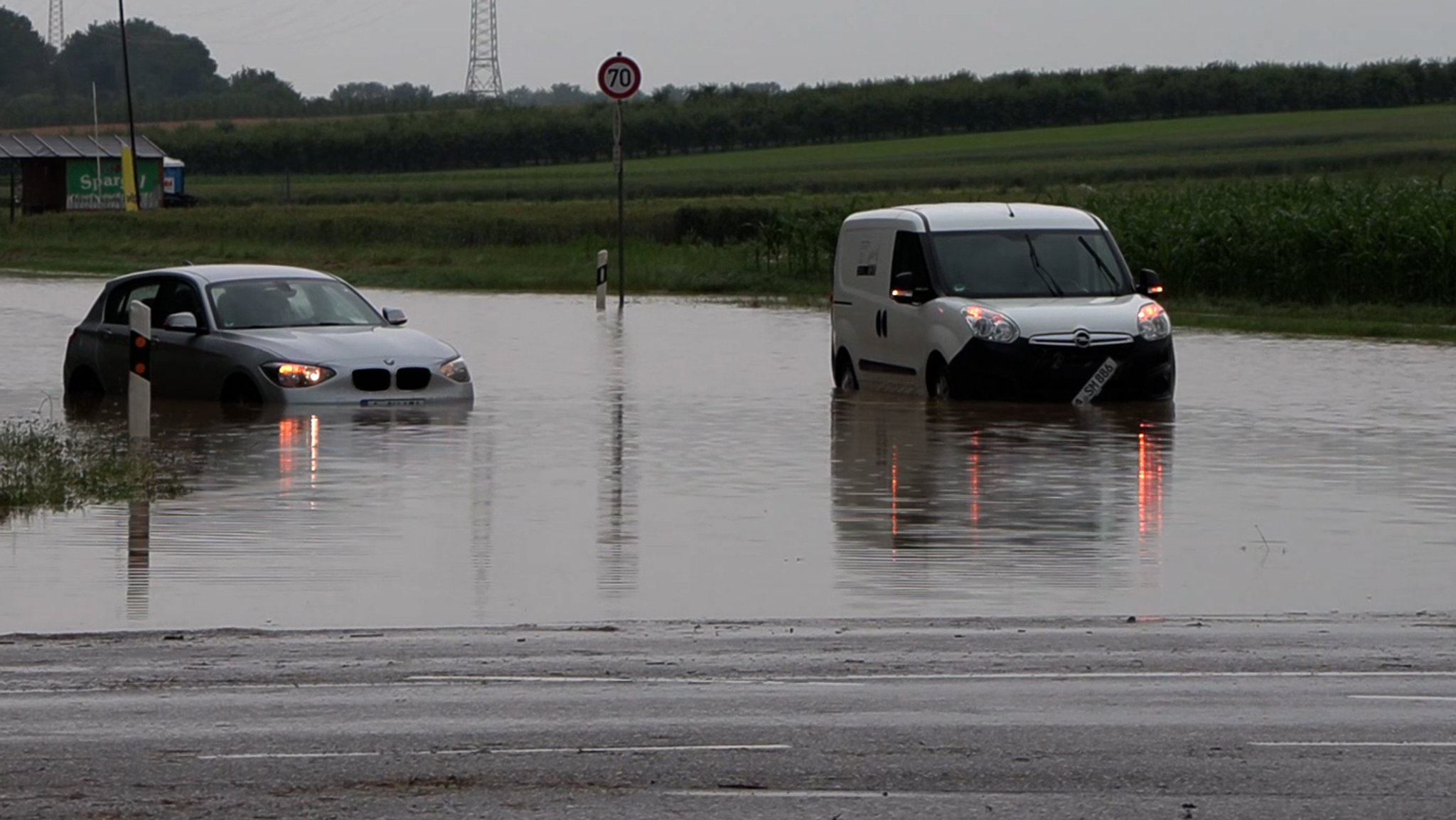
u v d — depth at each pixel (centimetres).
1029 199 11056
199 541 2036
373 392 3334
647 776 1193
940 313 3466
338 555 1959
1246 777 1186
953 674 1466
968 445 2866
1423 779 1184
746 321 5462
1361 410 3334
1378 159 15662
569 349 4550
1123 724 1316
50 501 2272
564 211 11706
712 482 2488
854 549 2006
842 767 1212
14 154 15338
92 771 1202
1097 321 3409
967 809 1123
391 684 1436
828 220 7244
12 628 1625
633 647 1559
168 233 10444
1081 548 2014
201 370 3400
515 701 1386
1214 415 3253
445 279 7288
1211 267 6228
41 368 4109
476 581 1834
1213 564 1927
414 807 1127
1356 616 1681
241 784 1175
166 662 1501
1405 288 5875
